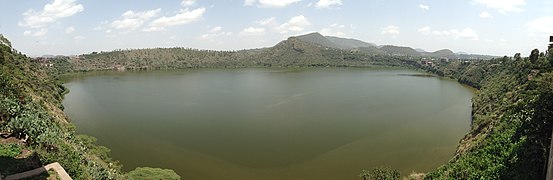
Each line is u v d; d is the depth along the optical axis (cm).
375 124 8981
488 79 15175
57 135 4572
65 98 12850
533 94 5416
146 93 14438
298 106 11362
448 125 8931
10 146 3591
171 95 13875
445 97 13550
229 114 10138
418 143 7481
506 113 6044
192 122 9194
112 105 11525
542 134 4069
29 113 4912
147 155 6775
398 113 10338
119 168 5497
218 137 7894
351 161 6531
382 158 6656
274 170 6159
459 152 6378
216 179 5797
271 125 8888
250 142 7556
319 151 7019
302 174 6003
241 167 6262
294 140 7694
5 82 6116
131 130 8394
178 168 6197
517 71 10606
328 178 5844
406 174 5978
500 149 4731
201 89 15850
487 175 4294
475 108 9944
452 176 4750
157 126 8781
